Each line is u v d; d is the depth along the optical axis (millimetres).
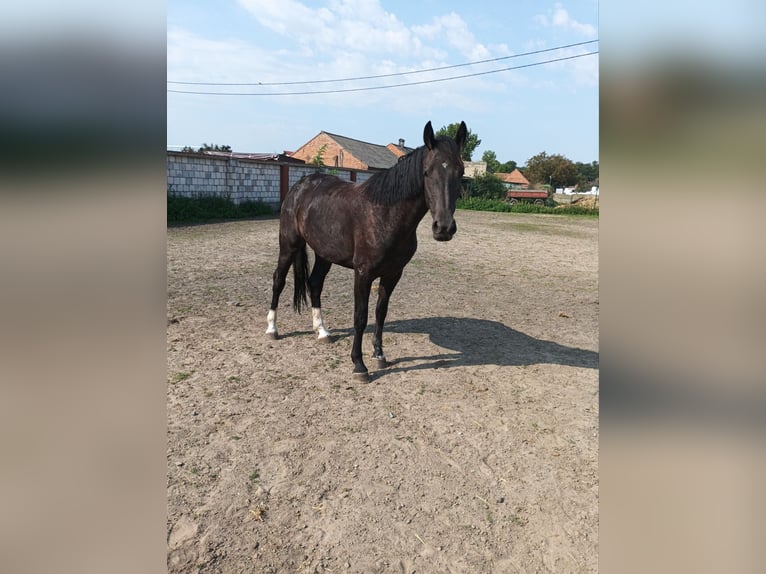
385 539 1927
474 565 1812
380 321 3646
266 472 2322
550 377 3627
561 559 1850
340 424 2805
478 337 4523
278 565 1773
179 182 12547
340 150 31578
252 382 3316
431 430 2783
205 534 1904
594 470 2445
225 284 5988
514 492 2250
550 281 7344
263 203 15109
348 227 3412
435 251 9953
